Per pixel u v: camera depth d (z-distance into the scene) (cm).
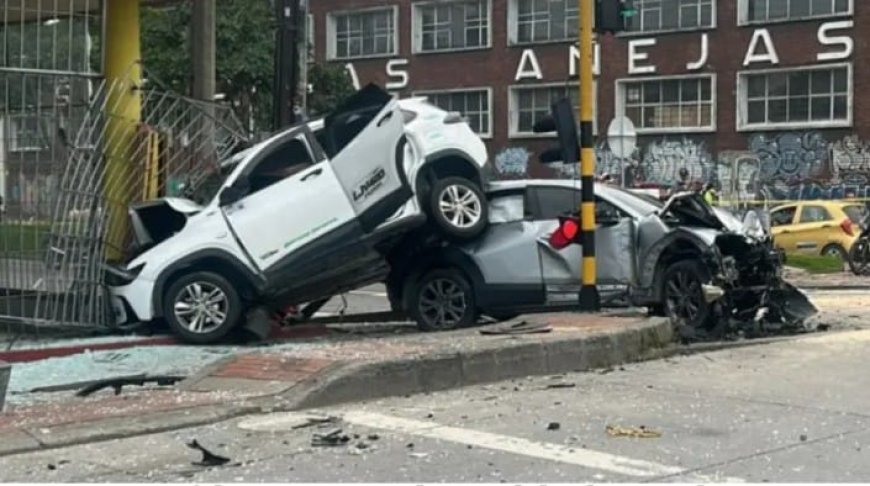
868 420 807
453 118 1353
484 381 973
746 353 1144
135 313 1244
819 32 3862
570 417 817
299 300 1278
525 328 1127
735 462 682
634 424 793
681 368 1048
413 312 1346
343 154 1237
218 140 1398
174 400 844
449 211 1293
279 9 1561
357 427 784
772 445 729
